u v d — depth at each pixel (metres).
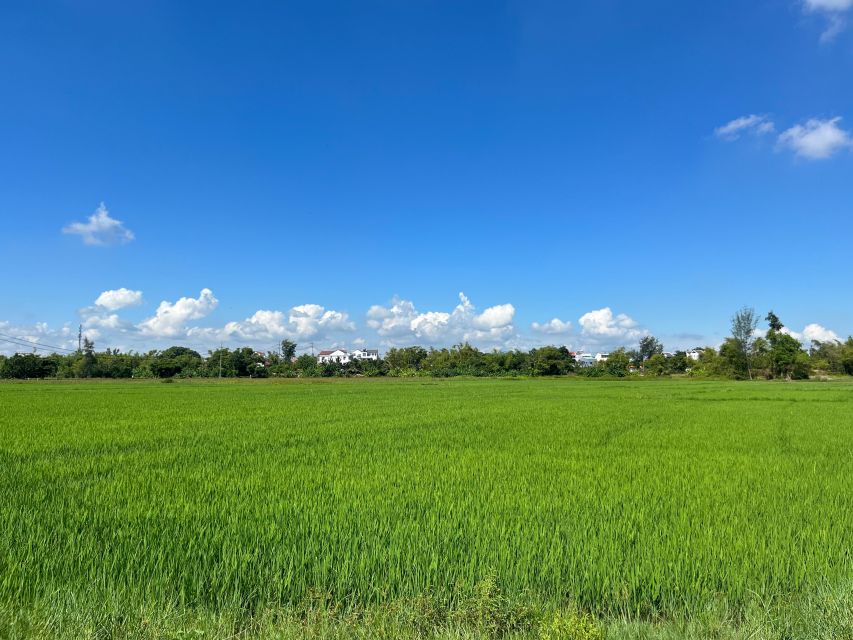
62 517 5.56
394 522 5.34
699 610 3.78
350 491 6.81
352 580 4.04
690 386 47.12
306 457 9.85
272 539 4.82
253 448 11.12
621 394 34.00
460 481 7.55
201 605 3.68
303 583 3.96
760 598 3.85
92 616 3.47
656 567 4.18
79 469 8.53
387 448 11.16
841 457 10.13
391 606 3.63
